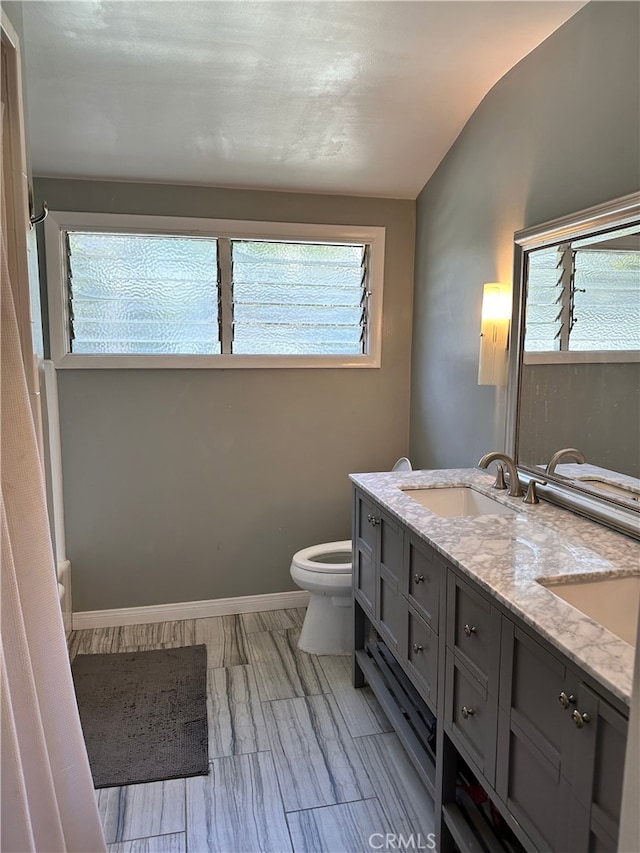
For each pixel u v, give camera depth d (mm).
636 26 1493
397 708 1998
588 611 1329
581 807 1008
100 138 2352
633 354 1533
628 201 1499
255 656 2645
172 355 2814
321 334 3012
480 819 1483
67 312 2715
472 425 2438
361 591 2311
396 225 2957
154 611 2982
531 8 1710
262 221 2807
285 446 3014
